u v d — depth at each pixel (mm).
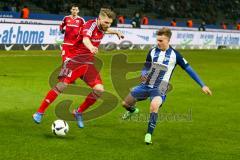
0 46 36406
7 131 12539
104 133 12930
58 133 12117
